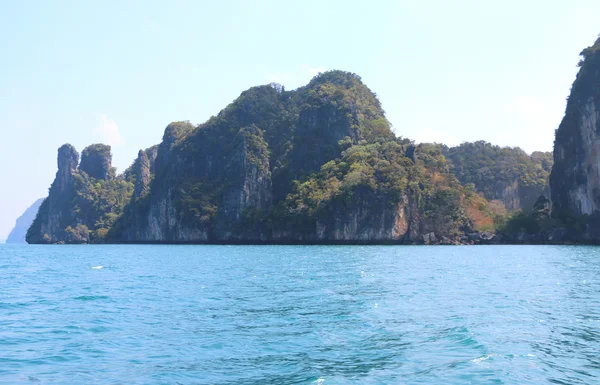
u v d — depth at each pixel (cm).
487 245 14338
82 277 5462
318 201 15738
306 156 18562
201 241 18700
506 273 5275
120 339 2367
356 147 17450
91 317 2906
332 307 3136
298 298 3534
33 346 2255
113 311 3097
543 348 2134
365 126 19800
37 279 5259
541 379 1761
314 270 5819
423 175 16150
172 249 13925
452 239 14988
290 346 2205
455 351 2098
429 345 2195
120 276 5466
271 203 18750
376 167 15625
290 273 5478
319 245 15000
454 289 3947
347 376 1803
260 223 17238
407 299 3425
